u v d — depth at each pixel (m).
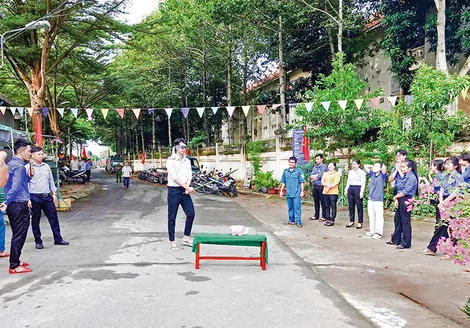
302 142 14.85
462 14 13.12
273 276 5.18
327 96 11.66
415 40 15.56
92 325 3.61
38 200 6.64
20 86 21.86
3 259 6.11
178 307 4.04
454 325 3.69
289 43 19.84
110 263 5.72
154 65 28.77
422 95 8.98
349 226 8.95
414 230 8.45
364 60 20.00
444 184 5.98
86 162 26.31
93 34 16.52
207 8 17.42
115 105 26.36
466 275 5.29
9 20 13.88
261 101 22.44
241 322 3.69
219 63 26.61
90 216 10.68
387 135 10.47
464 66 12.12
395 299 4.37
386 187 10.98
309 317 3.84
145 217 10.47
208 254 6.34
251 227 8.95
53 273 5.23
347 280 5.05
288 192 9.14
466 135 9.67
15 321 3.70
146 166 40.91
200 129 34.28
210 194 17.48
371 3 17.39
